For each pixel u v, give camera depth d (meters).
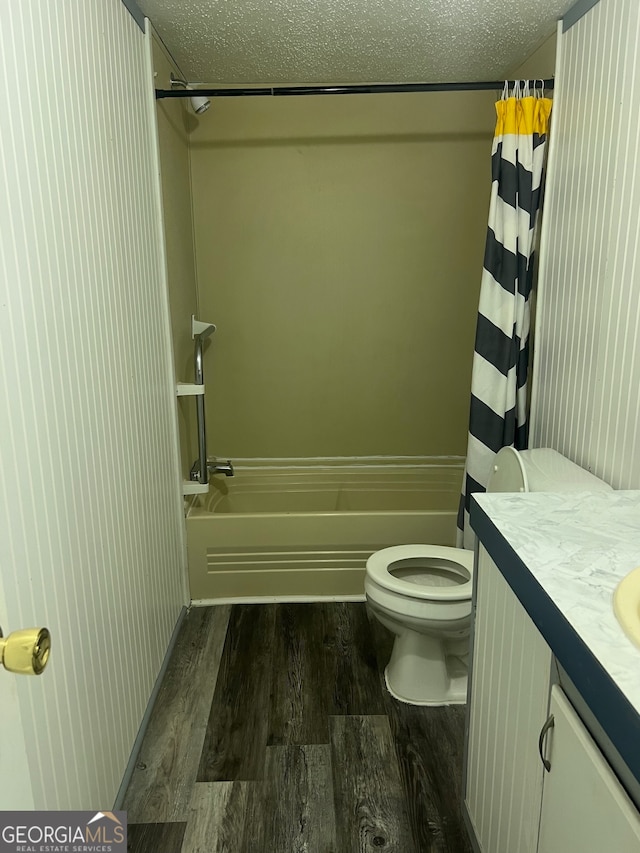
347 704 2.00
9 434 0.99
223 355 3.14
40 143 1.14
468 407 3.21
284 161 2.93
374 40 2.21
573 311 1.94
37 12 1.15
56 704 1.17
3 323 0.98
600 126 1.75
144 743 1.82
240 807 1.61
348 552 2.59
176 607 2.39
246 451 3.26
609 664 0.81
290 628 2.43
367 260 3.04
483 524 1.32
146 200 1.98
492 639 1.29
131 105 1.82
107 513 1.51
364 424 3.24
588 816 0.86
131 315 1.77
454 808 1.61
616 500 1.40
